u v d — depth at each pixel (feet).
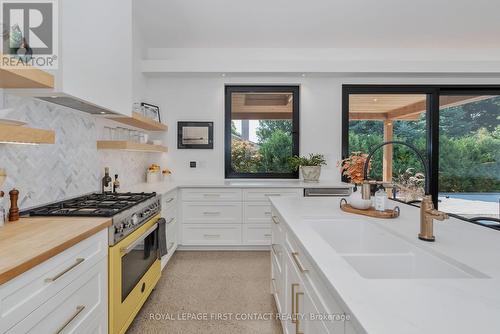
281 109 12.91
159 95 12.31
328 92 12.44
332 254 3.09
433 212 3.51
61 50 4.42
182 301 7.12
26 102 5.12
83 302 4.01
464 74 11.82
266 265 9.48
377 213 5.03
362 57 12.32
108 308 4.77
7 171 4.79
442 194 12.59
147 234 6.23
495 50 12.26
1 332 2.61
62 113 6.22
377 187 5.63
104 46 5.85
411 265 3.47
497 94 12.50
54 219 4.68
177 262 9.73
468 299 2.08
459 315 1.85
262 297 7.34
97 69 5.53
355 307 1.95
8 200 4.76
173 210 9.89
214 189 10.75
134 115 8.12
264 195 10.78
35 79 4.02
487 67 11.47
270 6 9.63
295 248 4.17
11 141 3.55
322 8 9.73
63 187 6.31
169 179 12.06
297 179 12.75
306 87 12.42
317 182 11.81
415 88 12.46
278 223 5.91
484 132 12.59
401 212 5.47
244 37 11.40
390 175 12.81
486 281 2.40
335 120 12.48
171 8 9.78
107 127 8.47
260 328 6.08
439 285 2.32
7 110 3.83
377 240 4.53
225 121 12.67
